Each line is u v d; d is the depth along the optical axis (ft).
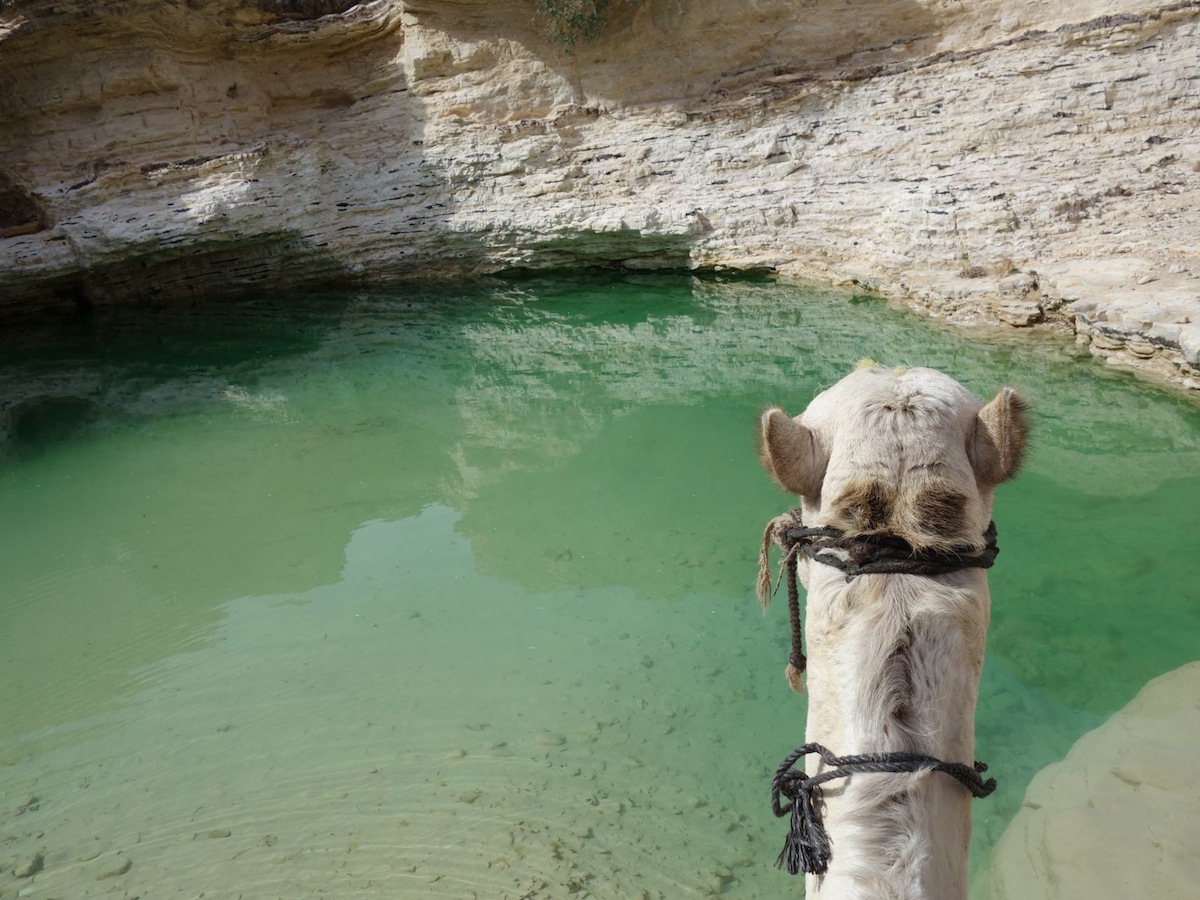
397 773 7.38
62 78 25.76
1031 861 5.94
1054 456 12.67
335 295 26.25
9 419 17.61
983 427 3.41
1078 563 9.95
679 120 25.86
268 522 12.69
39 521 13.08
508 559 11.18
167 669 9.25
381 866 6.36
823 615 3.30
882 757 2.88
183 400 18.21
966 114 22.71
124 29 25.58
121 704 8.71
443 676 8.76
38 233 25.27
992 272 19.45
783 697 8.05
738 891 5.94
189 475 14.49
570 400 16.87
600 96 26.78
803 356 18.01
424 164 27.02
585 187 26.13
